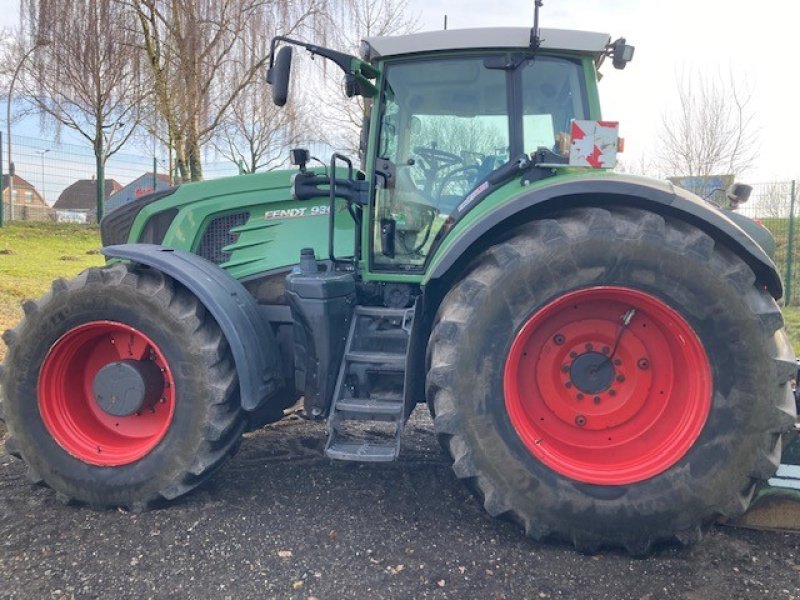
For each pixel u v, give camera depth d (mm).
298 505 3568
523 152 3682
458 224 3533
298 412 5008
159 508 3531
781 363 3000
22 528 3303
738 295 3016
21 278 10133
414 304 3684
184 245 4234
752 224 3973
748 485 3033
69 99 18484
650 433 3246
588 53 3598
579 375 3297
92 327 3598
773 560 3047
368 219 3793
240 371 3445
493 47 3588
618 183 3135
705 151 12969
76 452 3566
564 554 3104
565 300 3146
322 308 3502
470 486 3209
